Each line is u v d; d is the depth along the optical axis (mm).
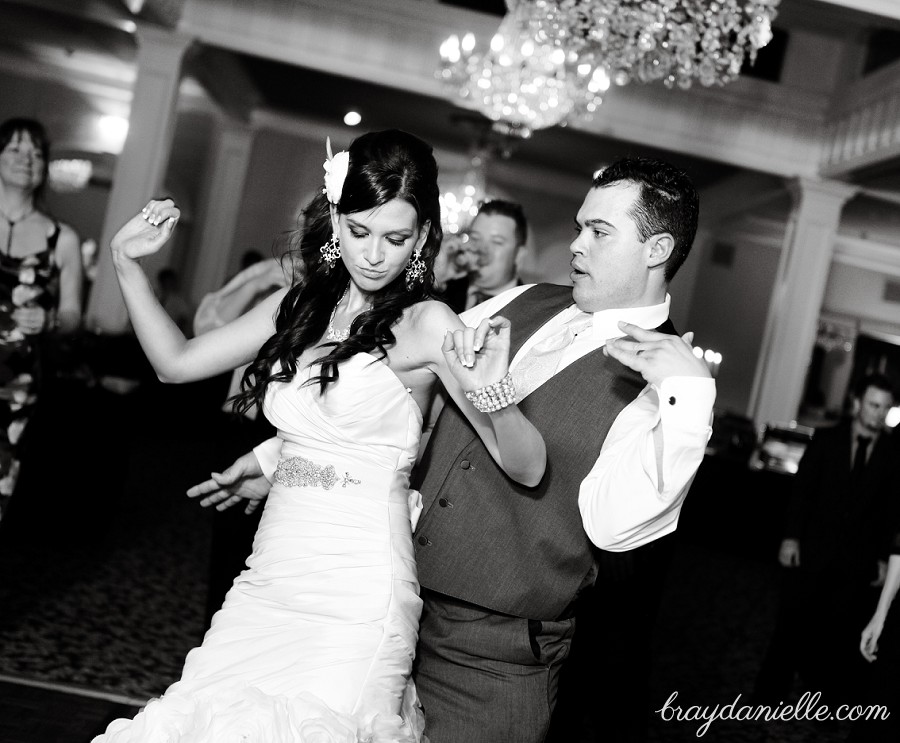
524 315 2322
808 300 11695
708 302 16469
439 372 2006
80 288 3867
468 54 6730
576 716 2770
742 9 5480
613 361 2162
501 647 2125
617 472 1891
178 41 10414
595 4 5652
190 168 14914
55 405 5426
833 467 4387
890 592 3525
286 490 2031
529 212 15875
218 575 3148
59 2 10375
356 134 15219
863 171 10625
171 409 10516
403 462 2031
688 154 11930
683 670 5051
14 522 5465
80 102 14117
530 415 2148
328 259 2064
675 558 8500
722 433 10570
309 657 1867
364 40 10602
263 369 2029
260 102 14562
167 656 4023
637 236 2098
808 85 11352
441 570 2139
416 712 2010
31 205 3701
